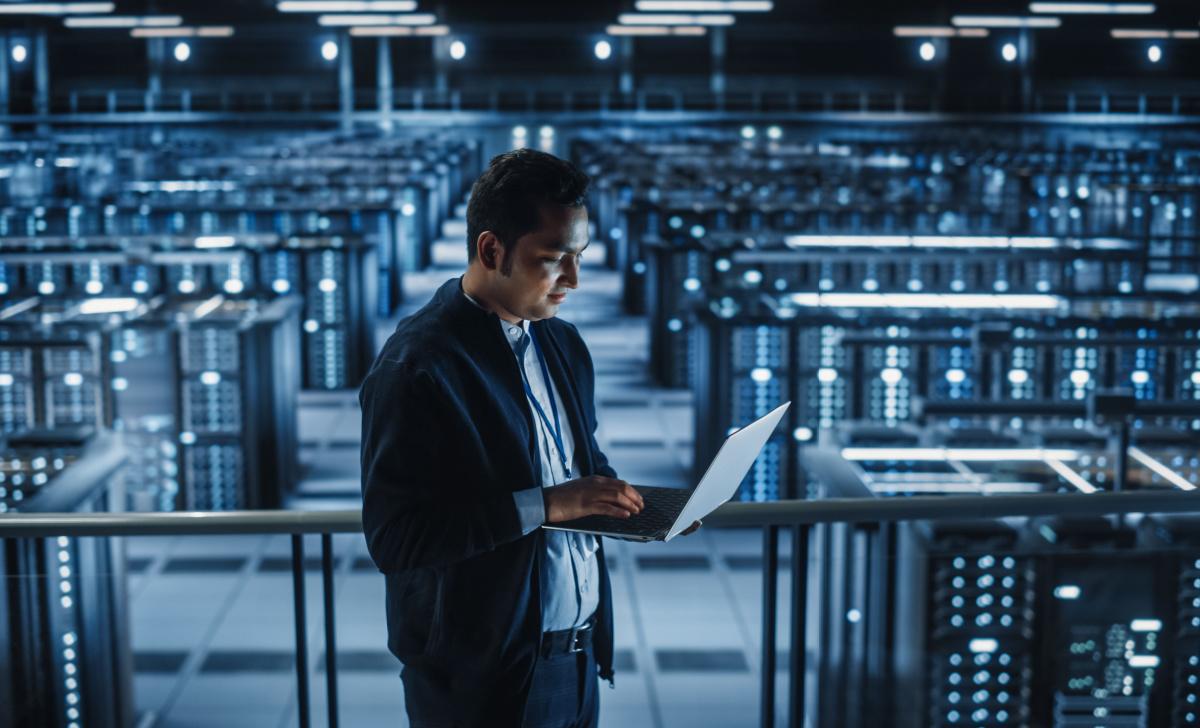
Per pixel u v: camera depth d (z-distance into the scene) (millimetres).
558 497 2275
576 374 2621
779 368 12773
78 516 2879
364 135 47375
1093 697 4324
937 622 4770
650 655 9578
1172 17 46719
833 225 20359
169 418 12562
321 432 16641
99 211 20984
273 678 8156
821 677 4867
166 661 8461
